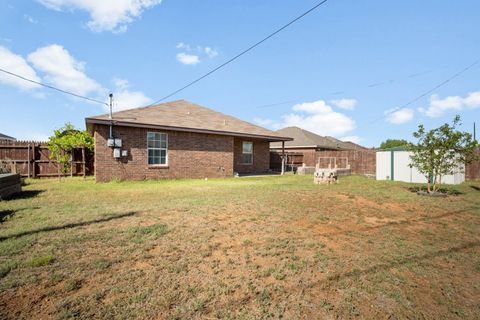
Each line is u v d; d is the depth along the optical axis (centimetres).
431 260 360
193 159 1420
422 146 929
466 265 349
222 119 1767
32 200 709
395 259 359
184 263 324
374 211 641
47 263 315
